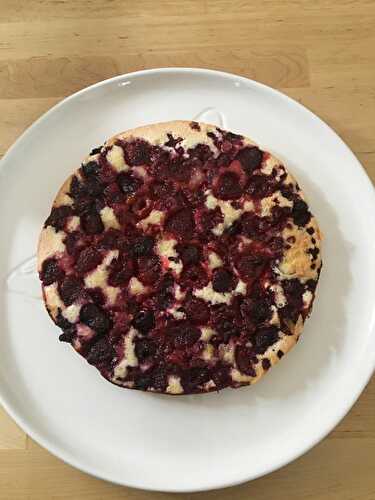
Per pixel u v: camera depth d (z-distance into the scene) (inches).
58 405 16.3
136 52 19.0
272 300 15.7
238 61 18.9
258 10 19.2
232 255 15.9
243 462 15.8
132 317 15.6
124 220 16.0
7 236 17.1
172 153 16.3
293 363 16.5
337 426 16.9
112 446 16.1
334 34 19.1
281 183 16.2
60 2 19.1
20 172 17.4
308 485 16.6
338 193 17.3
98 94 17.6
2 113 18.5
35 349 16.6
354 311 16.7
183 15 19.1
